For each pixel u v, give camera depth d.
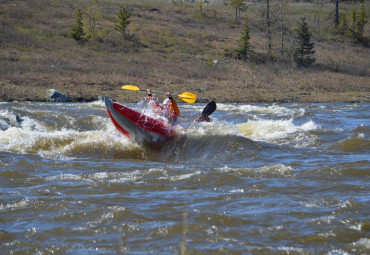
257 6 158.75
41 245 16.33
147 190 23.08
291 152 34.09
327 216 18.88
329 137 40.78
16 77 82.38
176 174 26.19
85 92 78.31
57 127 47.72
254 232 17.31
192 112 61.88
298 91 92.69
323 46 152.75
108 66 103.06
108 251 15.76
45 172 27.03
